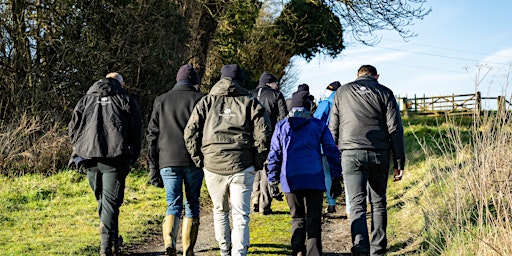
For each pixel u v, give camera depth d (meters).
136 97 16.50
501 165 5.66
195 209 5.99
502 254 4.93
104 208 6.05
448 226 6.15
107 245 6.04
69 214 8.95
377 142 5.80
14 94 13.48
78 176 11.52
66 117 14.38
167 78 17.14
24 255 6.42
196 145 5.59
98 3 15.09
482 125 5.94
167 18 17.03
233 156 5.42
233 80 5.62
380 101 5.84
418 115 26.48
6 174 11.33
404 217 8.00
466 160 6.17
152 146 6.01
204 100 5.59
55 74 14.36
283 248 6.82
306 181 5.57
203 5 17.70
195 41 18.23
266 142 5.43
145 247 7.20
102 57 15.02
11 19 13.78
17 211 9.02
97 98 6.10
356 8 17.78
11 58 13.73
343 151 5.89
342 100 5.96
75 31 14.75
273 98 8.51
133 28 15.77
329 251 6.89
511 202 5.20
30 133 12.12
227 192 5.61
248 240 5.46
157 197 10.59
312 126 5.76
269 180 5.78
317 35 29.77
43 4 14.32
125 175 6.16
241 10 19.36
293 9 28.12
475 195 5.71
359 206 5.79
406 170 12.28
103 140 5.98
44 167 11.63
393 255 6.43
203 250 6.89
